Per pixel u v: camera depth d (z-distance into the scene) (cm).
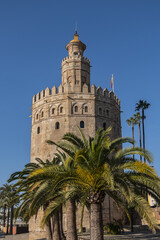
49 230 2970
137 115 6238
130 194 1575
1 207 7662
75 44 5941
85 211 4378
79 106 5038
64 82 5612
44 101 5288
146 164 1647
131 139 1827
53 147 4875
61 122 4969
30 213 2173
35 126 5356
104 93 5353
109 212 4522
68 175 1775
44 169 1862
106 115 5222
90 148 1817
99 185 1780
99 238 1722
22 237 5728
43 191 2147
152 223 1503
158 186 1644
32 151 5225
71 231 2269
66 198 1948
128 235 3183
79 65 5619
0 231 8325
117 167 1730
